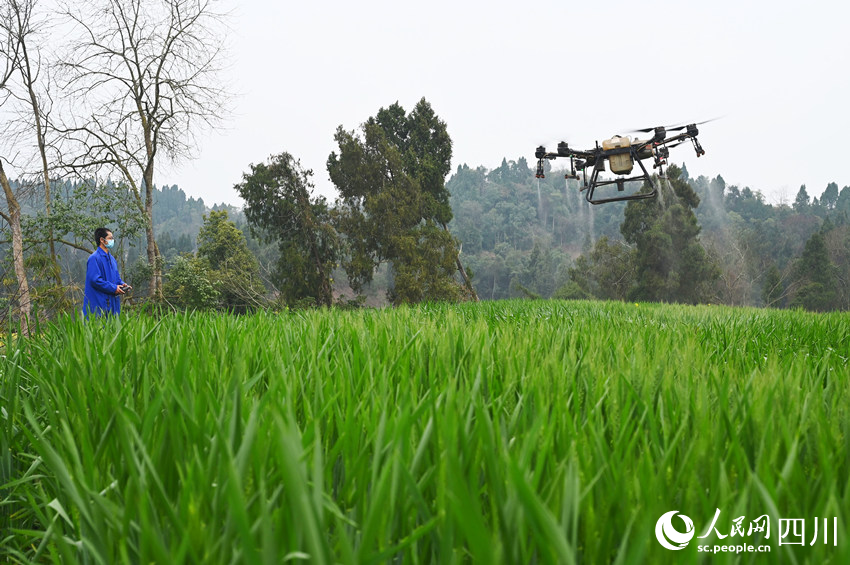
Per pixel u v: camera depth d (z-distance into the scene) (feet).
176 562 3.58
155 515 4.70
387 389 7.72
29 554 7.09
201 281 90.89
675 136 53.52
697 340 16.34
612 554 4.40
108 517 4.75
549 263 454.81
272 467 5.19
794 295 251.19
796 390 7.34
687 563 3.54
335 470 5.86
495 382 8.09
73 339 11.86
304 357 10.16
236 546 4.46
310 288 139.95
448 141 159.94
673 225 205.67
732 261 276.00
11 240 67.31
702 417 5.94
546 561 3.51
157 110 87.30
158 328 14.07
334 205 146.51
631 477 4.70
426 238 146.61
